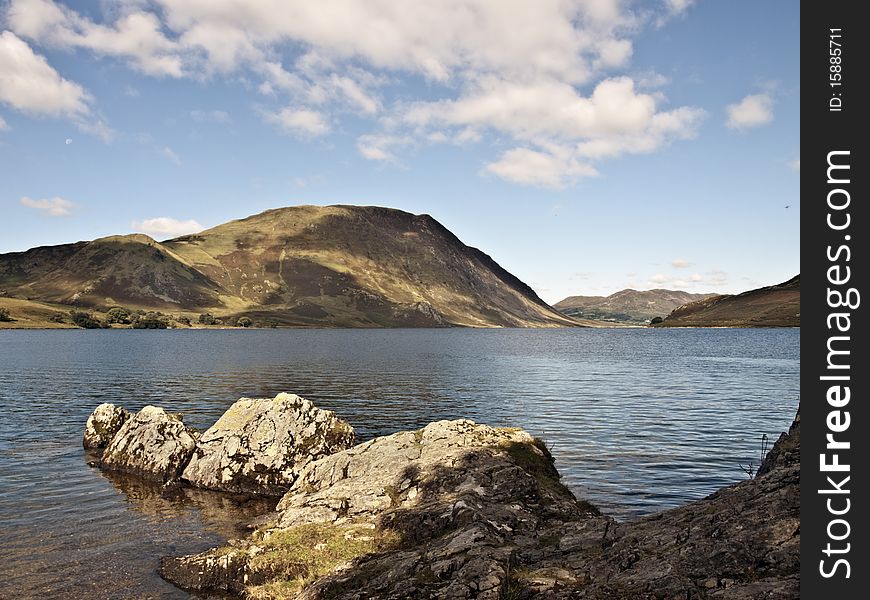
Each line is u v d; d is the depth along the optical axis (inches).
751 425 1690.5
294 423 1216.2
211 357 4574.3
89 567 732.7
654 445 1419.8
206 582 684.7
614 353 5541.3
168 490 1104.2
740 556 476.7
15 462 1273.4
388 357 4810.5
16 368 3501.5
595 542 615.8
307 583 657.6
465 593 506.9
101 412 1448.1
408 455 1032.8
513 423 1731.1
